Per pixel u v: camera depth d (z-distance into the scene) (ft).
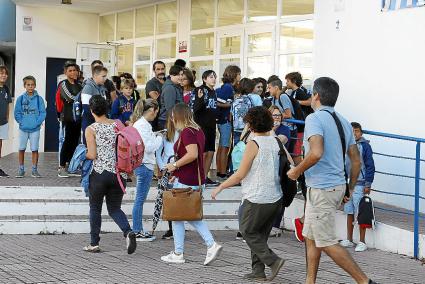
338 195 24.63
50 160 59.72
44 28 71.46
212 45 59.36
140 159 32.37
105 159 31.89
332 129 24.59
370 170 34.55
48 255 32.22
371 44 42.73
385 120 41.70
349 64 44.24
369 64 42.83
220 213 42.14
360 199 35.01
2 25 81.51
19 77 70.90
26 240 35.96
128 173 32.40
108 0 65.67
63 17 72.33
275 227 39.01
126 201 40.98
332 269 30.35
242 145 32.35
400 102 40.75
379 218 36.81
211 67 59.41
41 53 71.46
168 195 30.07
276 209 27.17
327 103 25.04
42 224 37.76
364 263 31.78
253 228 27.30
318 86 25.11
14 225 37.45
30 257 31.65
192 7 61.98
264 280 27.81
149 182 35.81
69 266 29.84
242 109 41.65
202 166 30.58
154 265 30.42
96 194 32.17
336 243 24.56
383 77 41.88
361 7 43.42
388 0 41.55
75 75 47.32
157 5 66.54
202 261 31.53
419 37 39.73
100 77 41.70
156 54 66.69
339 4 44.98
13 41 82.43
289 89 44.01
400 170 40.73
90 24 73.92
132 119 35.09
